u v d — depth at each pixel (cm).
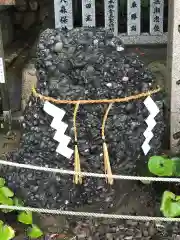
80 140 160
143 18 346
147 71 169
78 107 157
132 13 321
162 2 319
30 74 262
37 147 166
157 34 325
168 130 204
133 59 164
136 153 169
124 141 164
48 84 160
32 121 166
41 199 164
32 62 279
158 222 171
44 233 169
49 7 399
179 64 195
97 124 159
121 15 350
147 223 171
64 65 157
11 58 342
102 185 165
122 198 176
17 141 239
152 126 169
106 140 161
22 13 403
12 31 399
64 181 163
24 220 162
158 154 179
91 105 157
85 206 171
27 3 398
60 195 165
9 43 389
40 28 405
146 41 326
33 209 157
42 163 165
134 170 172
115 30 322
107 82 157
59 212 156
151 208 177
